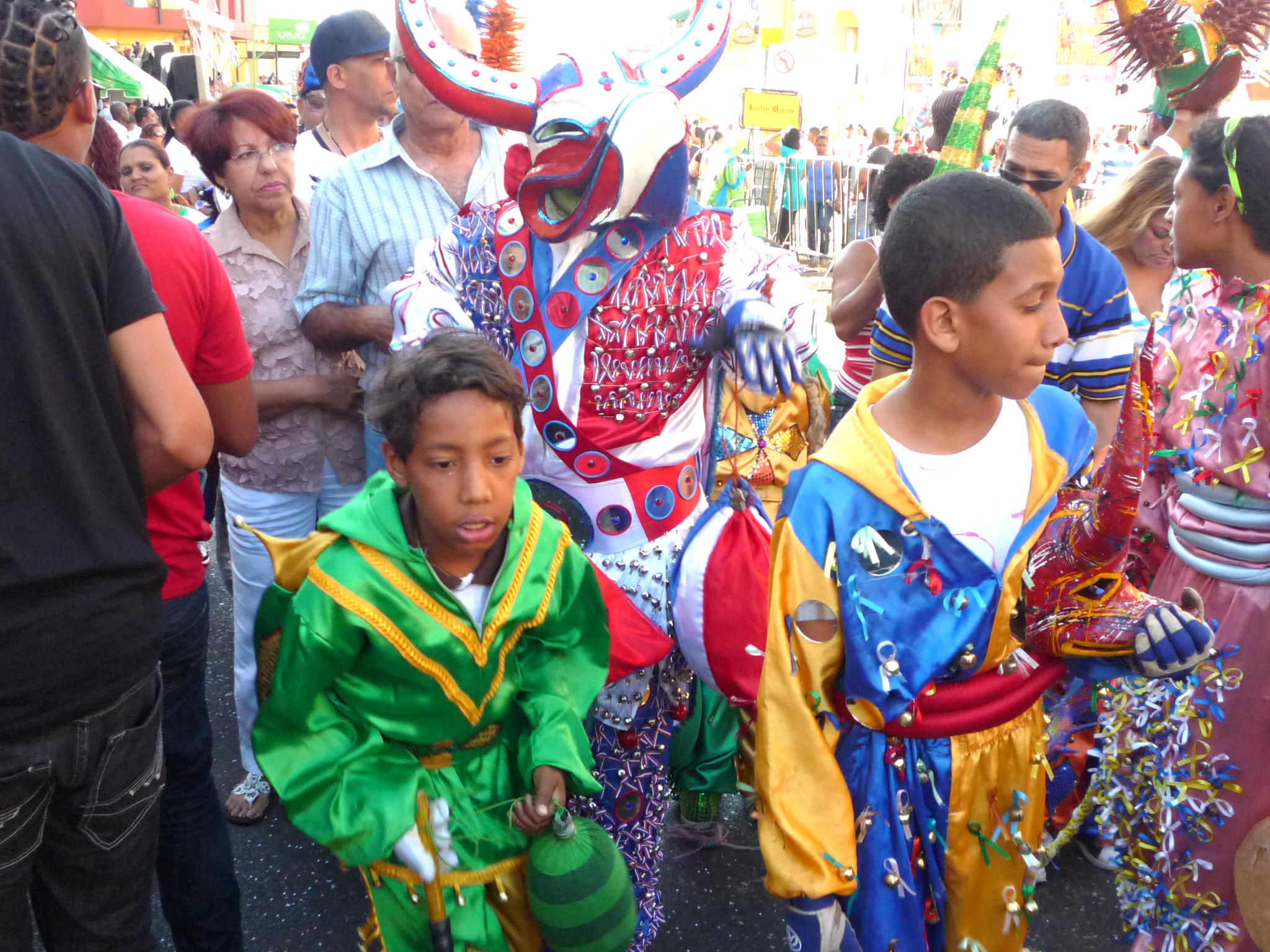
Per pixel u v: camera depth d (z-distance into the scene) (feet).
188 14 87.04
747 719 7.88
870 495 5.70
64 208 5.13
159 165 14.08
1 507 4.98
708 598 7.38
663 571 7.76
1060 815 9.68
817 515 5.73
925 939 6.15
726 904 9.32
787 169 43.73
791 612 5.73
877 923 5.91
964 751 5.98
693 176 47.62
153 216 6.68
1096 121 50.16
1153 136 13.42
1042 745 6.34
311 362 10.51
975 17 61.16
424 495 5.84
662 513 7.74
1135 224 10.65
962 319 5.33
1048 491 5.82
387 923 6.29
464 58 7.02
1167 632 5.65
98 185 5.42
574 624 6.73
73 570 5.15
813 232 43.19
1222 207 7.10
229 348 7.14
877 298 11.91
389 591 5.98
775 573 5.81
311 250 10.22
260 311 10.24
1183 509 7.80
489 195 10.45
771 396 7.43
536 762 6.22
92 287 5.23
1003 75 50.19
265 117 9.87
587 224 6.98
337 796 5.98
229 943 7.73
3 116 5.66
